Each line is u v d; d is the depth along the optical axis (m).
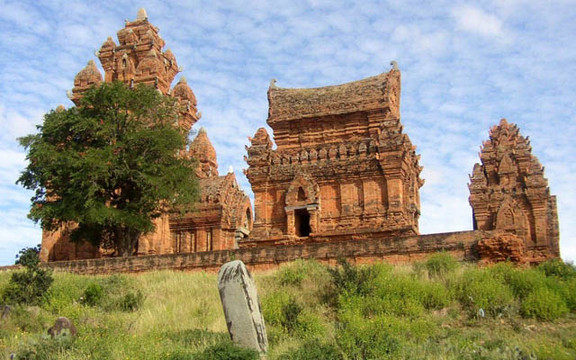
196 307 26.52
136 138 41.78
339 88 46.88
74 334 19.91
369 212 40.97
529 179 52.06
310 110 46.44
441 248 31.12
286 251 34.16
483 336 20.80
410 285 25.16
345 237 40.09
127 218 41.19
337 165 42.19
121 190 44.34
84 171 40.03
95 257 48.16
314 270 29.73
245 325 18.88
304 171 42.78
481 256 29.91
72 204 40.66
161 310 26.19
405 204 42.59
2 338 20.47
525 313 23.02
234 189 54.38
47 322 23.22
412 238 31.88
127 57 54.06
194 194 44.12
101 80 53.81
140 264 37.16
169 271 35.47
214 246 51.22
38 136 42.56
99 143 42.84
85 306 26.56
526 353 18.36
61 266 38.44
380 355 18.09
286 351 19.25
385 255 32.19
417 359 17.78
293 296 26.41
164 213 47.12
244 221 55.06
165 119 44.88
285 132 47.06
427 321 22.14
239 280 19.20
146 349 18.52
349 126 46.03
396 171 40.81
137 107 43.78
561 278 27.44
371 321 21.69
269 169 43.41
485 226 51.94
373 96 45.50
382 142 41.38
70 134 43.19
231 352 17.53
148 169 41.97
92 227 43.34
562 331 21.16
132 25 56.03
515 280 25.22
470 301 24.16
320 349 18.50
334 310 25.22
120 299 28.00
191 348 19.64
